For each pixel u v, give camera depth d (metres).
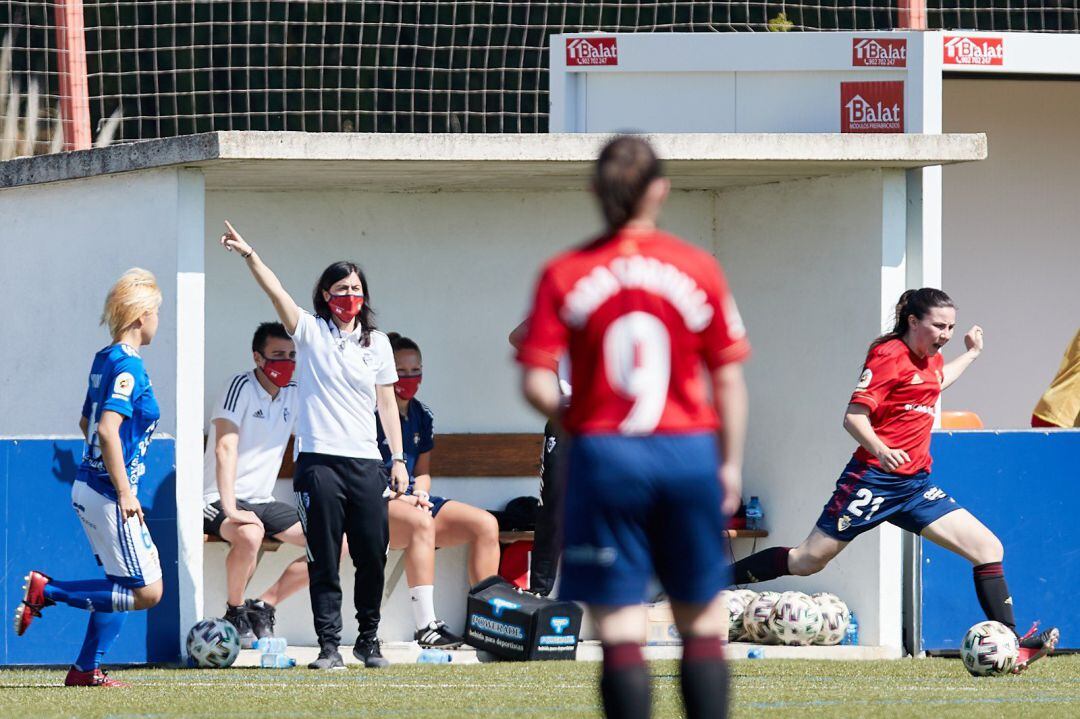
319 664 29.23
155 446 30.84
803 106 39.34
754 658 32.78
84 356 33.72
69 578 30.48
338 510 28.73
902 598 34.12
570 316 14.89
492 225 37.53
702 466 14.91
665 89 40.19
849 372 34.47
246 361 36.50
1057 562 33.41
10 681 27.58
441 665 30.69
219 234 36.47
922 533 29.19
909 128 38.69
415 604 33.34
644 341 14.84
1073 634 33.41
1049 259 48.69
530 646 31.66
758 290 37.12
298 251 36.84
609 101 40.44
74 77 49.81
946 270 48.34
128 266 32.56
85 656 26.14
